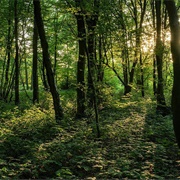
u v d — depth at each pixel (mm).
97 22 14648
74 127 11844
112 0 15305
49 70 12953
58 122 12422
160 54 13156
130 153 8195
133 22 22766
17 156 8336
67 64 30562
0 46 25297
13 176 6605
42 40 12703
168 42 13227
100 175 6648
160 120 13289
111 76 26438
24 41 25312
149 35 13539
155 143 9656
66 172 6637
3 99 24484
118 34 15172
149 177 6438
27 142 9242
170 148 8945
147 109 16000
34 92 19406
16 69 21203
